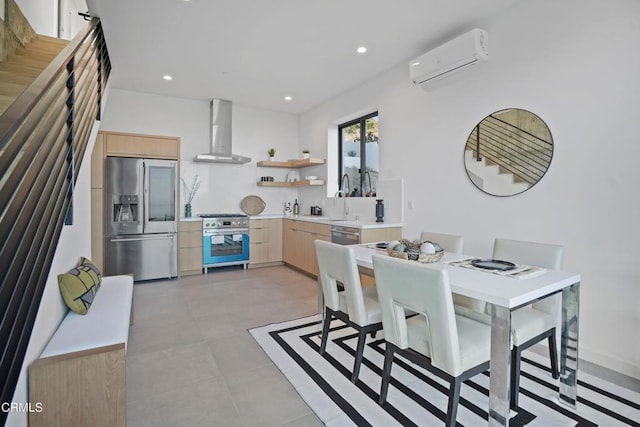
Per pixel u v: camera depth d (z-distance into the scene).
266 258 5.62
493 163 2.92
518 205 2.74
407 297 1.66
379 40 3.33
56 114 1.46
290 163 5.84
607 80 2.22
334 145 5.43
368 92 4.44
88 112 2.38
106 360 1.52
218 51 3.58
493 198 2.93
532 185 2.64
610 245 2.22
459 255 2.48
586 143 2.33
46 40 2.95
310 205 5.89
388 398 1.94
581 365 2.30
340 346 2.62
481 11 2.83
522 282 1.68
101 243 4.33
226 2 2.70
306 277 4.87
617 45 2.17
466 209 3.17
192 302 3.70
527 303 1.50
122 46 3.46
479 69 3.02
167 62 3.88
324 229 4.48
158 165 4.63
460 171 3.21
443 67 3.04
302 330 2.93
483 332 1.73
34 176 1.21
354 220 4.69
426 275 1.52
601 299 2.28
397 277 1.68
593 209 2.30
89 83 2.40
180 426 1.69
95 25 2.53
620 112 2.17
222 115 5.38
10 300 1.04
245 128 5.82
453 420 1.53
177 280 4.68
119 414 1.54
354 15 2.88
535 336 1.91
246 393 1.98
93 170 4.30
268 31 3.15
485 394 1.97
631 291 2.14
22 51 2.57
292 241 5.40
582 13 2.34
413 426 1.70
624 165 2.15
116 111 4.82
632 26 2.11
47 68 1.30
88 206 3.14
